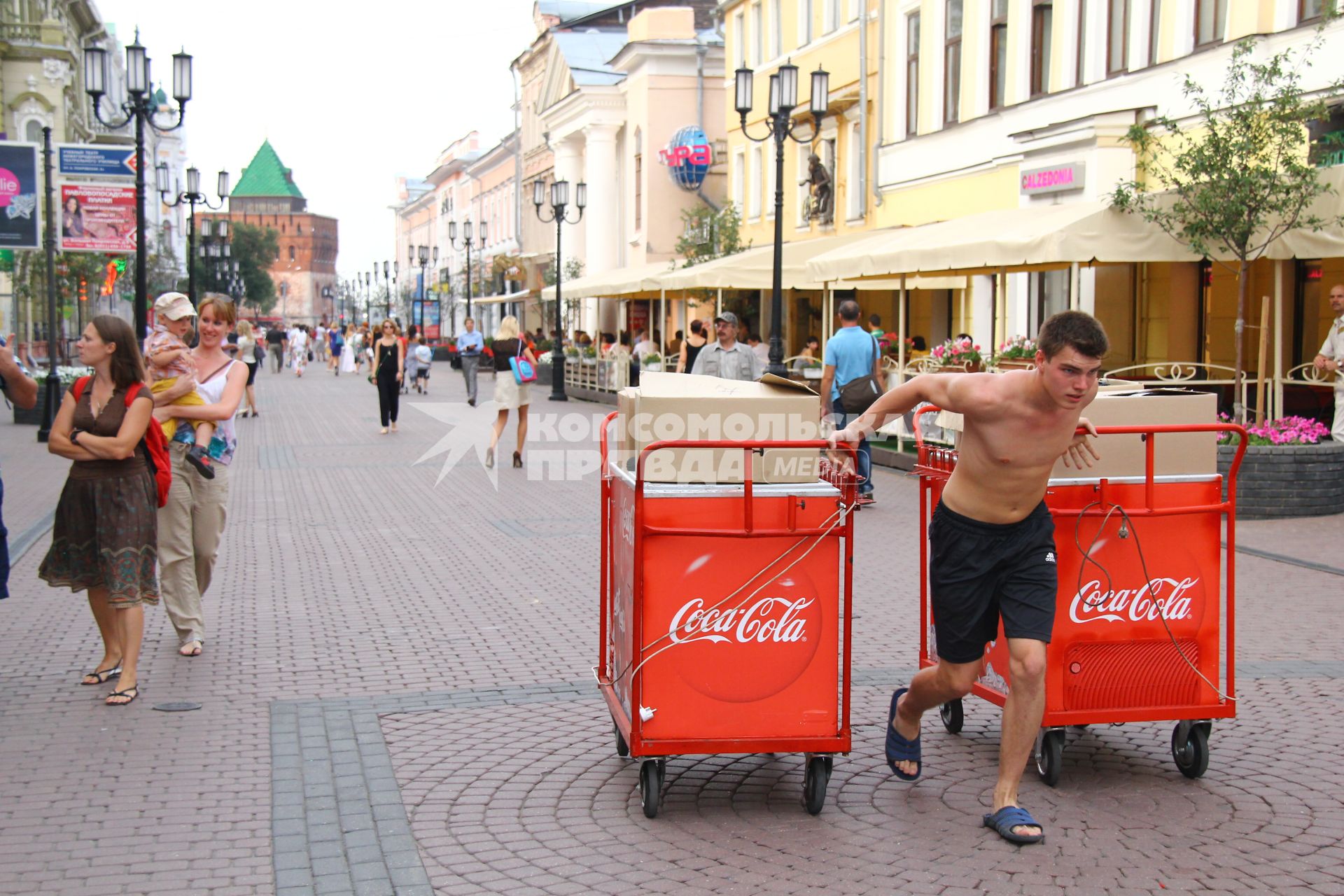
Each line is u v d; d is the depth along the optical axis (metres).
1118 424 5.04
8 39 43.16
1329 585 8.66
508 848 4.39
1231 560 5.06
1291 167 11.91
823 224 29.09
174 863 4.23
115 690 6.11
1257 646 7.11
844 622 4.66
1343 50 13.98
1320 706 6.04
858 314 12.27
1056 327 4.32
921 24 23.73
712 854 4.36
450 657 6.94
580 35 50.38
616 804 4.82
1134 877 4.18
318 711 5.92
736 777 5.15
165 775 5.07
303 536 11.00
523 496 13.55
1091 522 5.02
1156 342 17.78
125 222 23.14
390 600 8.39
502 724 5.76
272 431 21.62
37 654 6.95
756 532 4.59
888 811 4.78
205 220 42.72
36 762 5.21
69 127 45.72
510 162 66.12
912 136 24.16
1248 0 15.24
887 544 10.45
